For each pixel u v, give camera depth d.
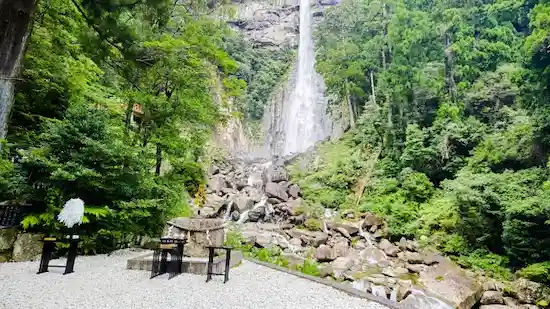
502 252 11.99
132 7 4.79
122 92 9.12
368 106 23.14
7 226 6.52
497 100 16.86
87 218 7.04
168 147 9.95
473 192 12.01
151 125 9.73
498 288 9.51
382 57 24.27
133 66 5.55
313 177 20.73
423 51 20.39
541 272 9.66
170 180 10.38
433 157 16.69
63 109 9.48
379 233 14.66
